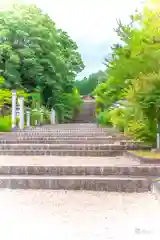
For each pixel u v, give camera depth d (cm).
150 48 1009
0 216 450
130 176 720
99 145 1193
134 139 1302
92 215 456
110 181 665
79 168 749
